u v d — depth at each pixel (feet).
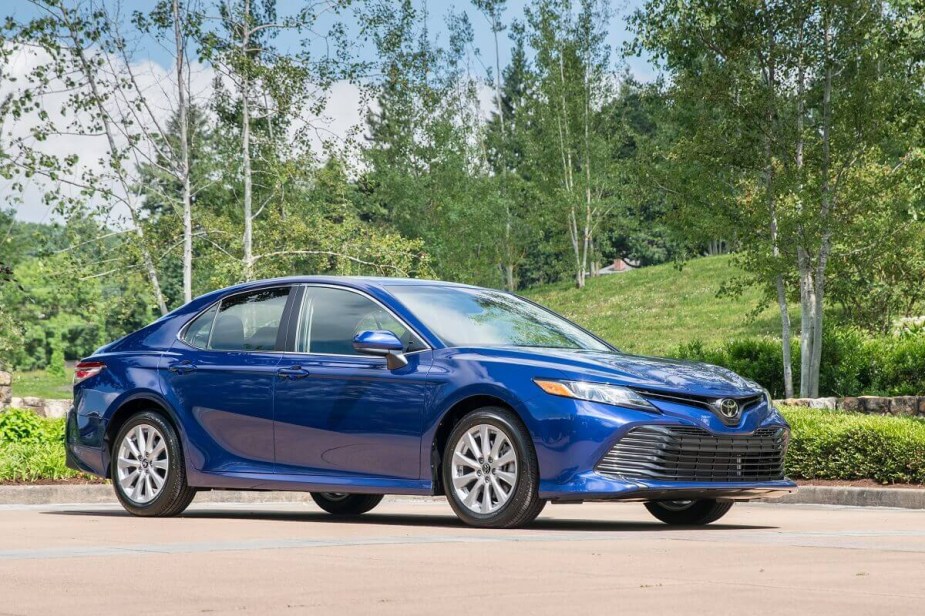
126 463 34.45
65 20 96.99
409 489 29.48
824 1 80.18
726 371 30.81
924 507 43.01
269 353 32.40
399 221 219.82
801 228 81.41
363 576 18.15
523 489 27.96
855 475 48.26
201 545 23.20
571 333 32.50
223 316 33.99
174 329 34.76
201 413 32.99
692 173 86.79
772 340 90.02
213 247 108.68
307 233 106.73
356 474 30.42
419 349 30.09
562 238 252.42
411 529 28.25
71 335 324.60
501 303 32.94
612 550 22.16
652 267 252.83
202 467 32.94
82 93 98.22
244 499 47.34
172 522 31.14
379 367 30.19
